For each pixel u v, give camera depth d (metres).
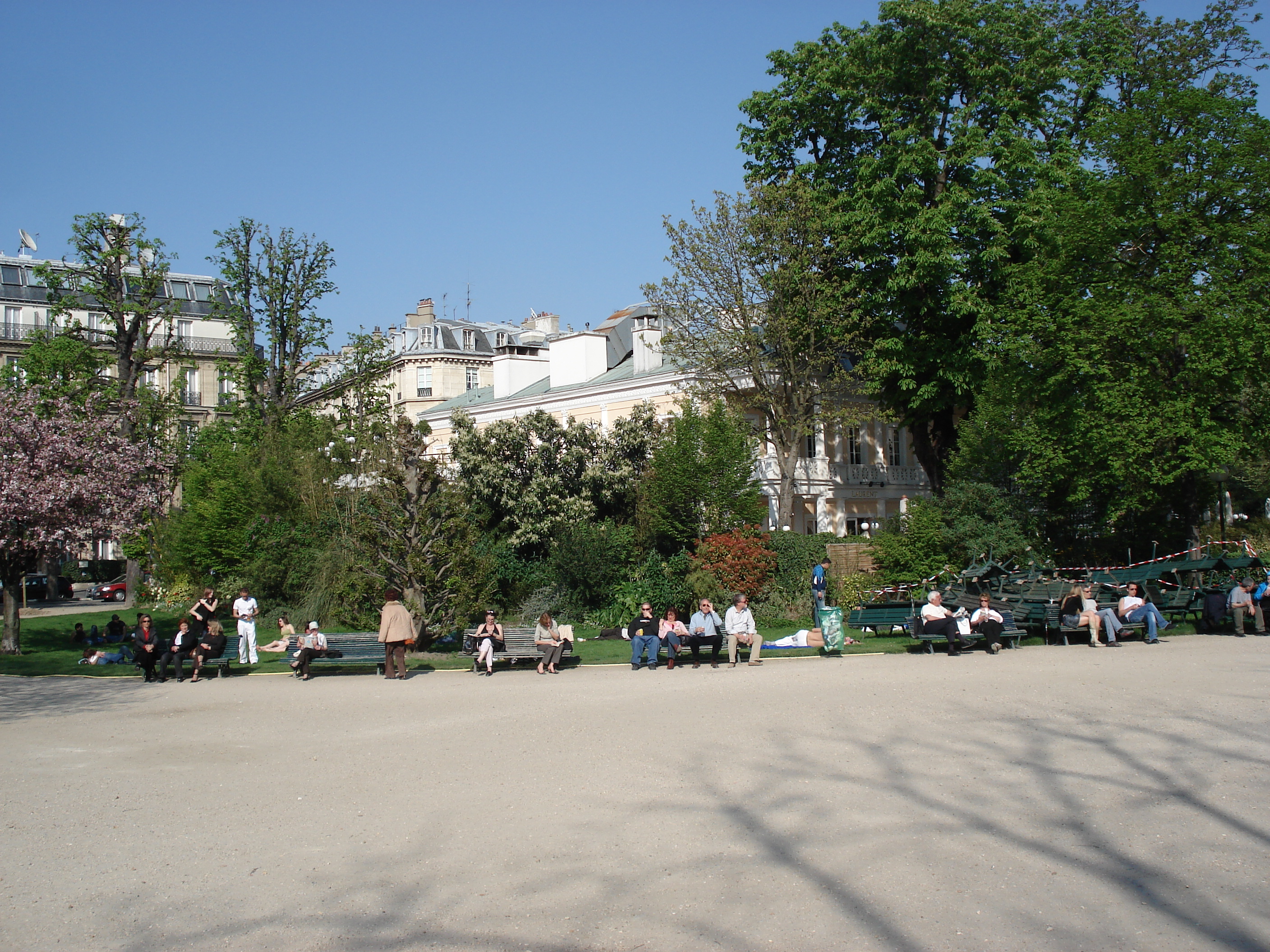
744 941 6.19
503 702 16.00
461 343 73.50
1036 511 32.09
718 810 9.06
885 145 35.16
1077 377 29.25
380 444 34.25
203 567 34.78
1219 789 9.33
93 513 28.67
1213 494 33.97
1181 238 28.14
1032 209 33.44
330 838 8.53
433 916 6.74
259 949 6.27
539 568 30.77
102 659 23.94
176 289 73.50
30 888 7.48
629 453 33.97
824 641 22.03
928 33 34.53
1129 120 29.11
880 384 36.81
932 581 28.48
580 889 7.16
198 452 45.78
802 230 35.56
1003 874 7.25
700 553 28.86
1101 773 10.05
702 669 20.14
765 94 38.31
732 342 36.12
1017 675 17.05
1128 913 6.52
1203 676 16.25
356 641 20.70
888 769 10.40
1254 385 28.84
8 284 68.38
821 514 46.12
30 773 11.31
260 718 15.20
